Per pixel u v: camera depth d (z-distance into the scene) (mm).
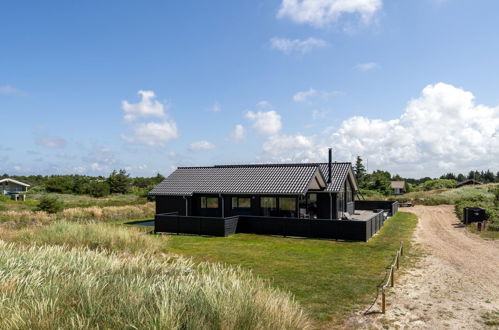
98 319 4625
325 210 23406
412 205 40469
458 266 11664
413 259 12672
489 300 8305
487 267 11555
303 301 8078
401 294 8672
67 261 8195
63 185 62219
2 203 37875
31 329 4262
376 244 15750
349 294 8602
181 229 18906
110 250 12406
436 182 93625
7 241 12883
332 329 6633
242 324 4809
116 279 6379
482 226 21172
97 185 56719
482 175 130125
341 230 16891
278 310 5527
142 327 4355
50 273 6863
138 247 12922
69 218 24844
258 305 5426
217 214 22219
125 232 13883
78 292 5484
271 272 10648
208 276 6453
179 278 6750
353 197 30375
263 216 19391
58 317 4539
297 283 9484
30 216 24859
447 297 8484
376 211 30359
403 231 20234
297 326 5551
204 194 22219
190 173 25328
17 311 4629
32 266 7488
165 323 4332
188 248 14727
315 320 7020
